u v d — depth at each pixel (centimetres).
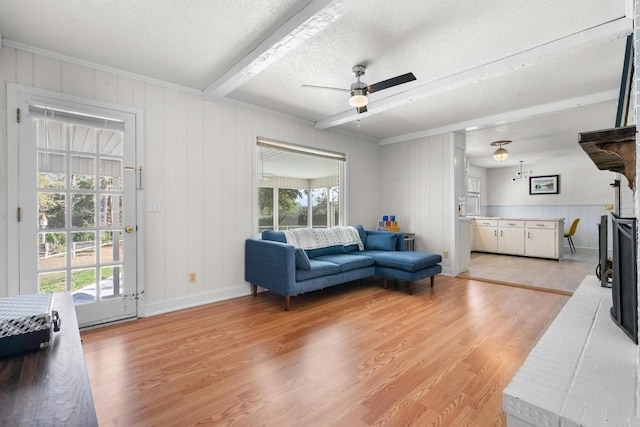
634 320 153
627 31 212
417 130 500
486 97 354
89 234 273
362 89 270
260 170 494
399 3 195
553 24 218
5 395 68
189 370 197
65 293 146
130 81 292
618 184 313
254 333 256
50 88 253
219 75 296
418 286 415
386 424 148
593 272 492
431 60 269
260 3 196
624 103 291
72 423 60
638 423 99
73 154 265
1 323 86
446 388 177
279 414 156
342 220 505
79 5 196
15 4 194
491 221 721
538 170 835
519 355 216
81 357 87
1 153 235
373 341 240
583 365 135
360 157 529
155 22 215
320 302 343
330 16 190
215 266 348
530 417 112
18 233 241
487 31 226
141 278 296
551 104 372
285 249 313
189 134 328
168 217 314
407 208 531
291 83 317
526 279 446
